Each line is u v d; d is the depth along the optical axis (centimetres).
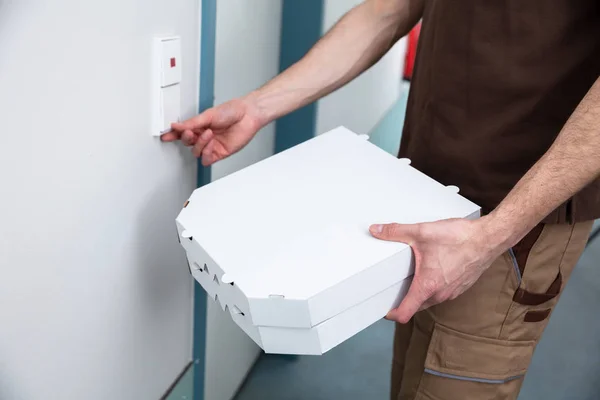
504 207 66
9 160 57
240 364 149
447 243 65
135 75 77
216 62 103
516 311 86
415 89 95
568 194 64
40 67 59
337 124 194
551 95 78
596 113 62
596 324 197
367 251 66
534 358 177
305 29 138
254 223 72
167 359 104
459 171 86
